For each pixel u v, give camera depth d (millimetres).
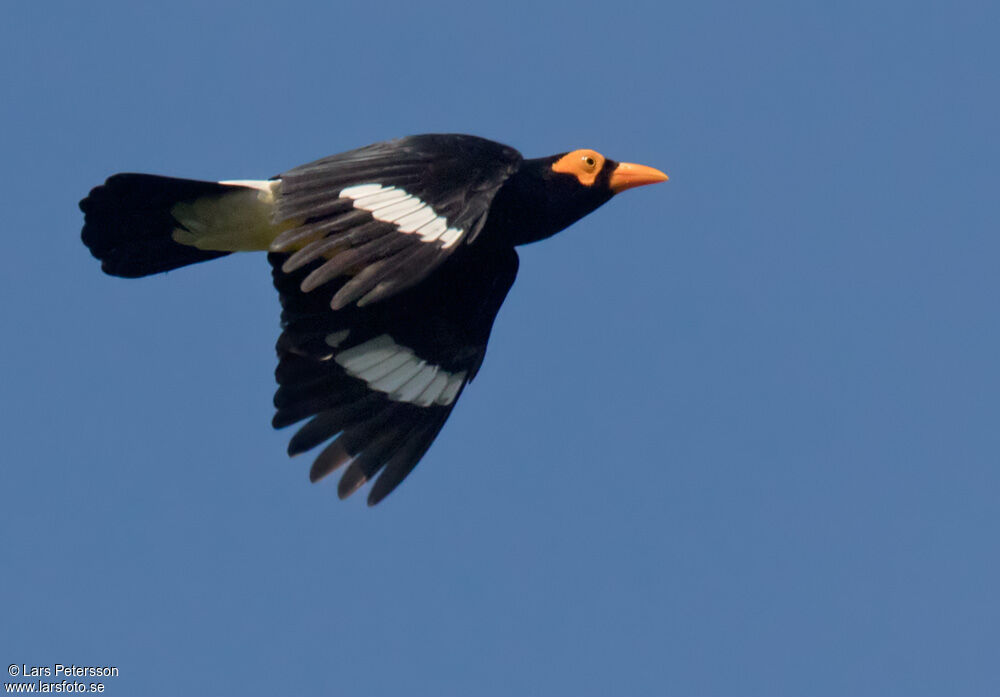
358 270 12414
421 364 12844
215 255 12562
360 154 11359
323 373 12578
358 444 12469
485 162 11430
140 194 11914
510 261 13211
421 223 10906
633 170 13453
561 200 13273
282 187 11109
